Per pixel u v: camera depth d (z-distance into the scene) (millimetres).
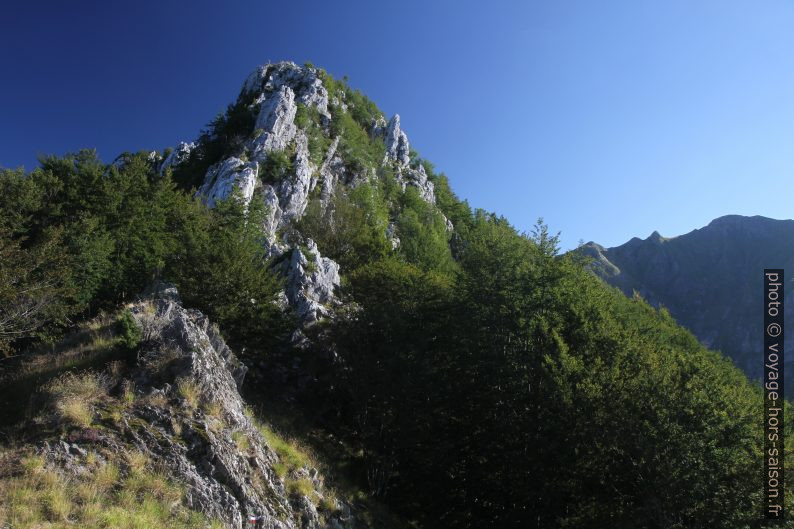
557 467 20188
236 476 12102
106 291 29453
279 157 67750
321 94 96750
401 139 127438
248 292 24844
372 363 24953
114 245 33500
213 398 14031
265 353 26875
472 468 24453
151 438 11750
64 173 41625
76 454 10562
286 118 75562
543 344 22266
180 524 9938
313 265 36062
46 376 14039
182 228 34125
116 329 15969
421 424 24188
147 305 17953
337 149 90812
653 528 17844
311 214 61250
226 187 57812
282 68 101438
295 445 19078
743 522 15984
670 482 16609
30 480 9461
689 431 17250
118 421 11867
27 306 20594
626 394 18969
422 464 24391
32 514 8523
